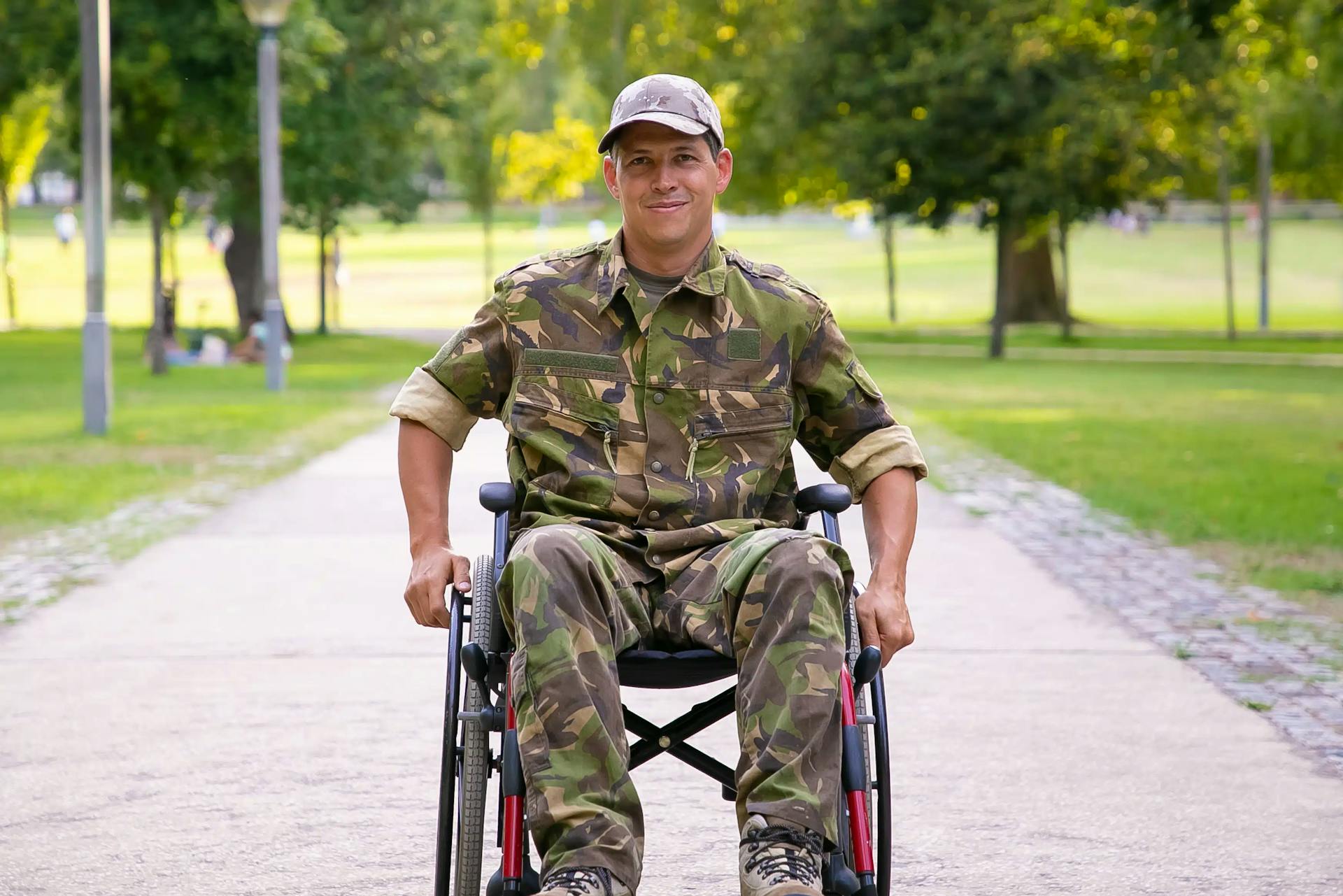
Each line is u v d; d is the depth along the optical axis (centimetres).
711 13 6019
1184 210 13938
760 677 498
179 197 5000
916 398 3353
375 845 696
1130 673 1012
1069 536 1549
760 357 565
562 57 6844
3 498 1752
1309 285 9019
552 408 559
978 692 963
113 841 702
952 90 4812
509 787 493
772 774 489
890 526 572
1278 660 1045
